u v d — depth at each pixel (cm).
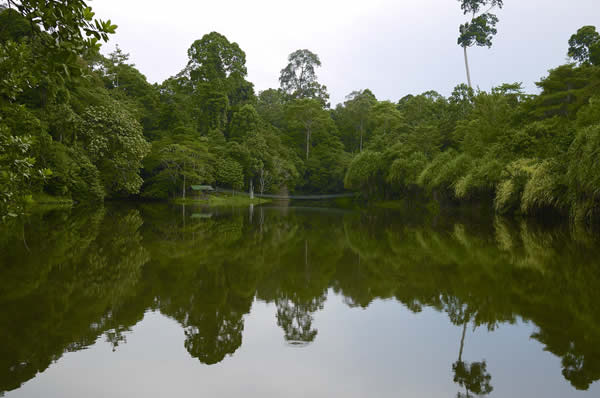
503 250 1016
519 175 1867
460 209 2781
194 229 1552
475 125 3016
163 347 426
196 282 710
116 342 436
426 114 5894
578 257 898
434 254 990
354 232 1525
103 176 3188
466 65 5650
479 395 321
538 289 638
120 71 5262
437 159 2986
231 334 467
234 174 5012
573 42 4269
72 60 304
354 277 762
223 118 6216
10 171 414
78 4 297
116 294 619
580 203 1431
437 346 428
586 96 2542
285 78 8750
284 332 475
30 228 1379
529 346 420
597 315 510
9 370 365
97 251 972
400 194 4097
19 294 602
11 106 425
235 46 7338
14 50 364
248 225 1792
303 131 6950
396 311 553
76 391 328
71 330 467
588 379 346
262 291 663
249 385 344
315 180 6228
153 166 4378
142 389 334
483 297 605
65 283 670
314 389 337
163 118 5212
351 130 7112
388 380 353
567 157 1552
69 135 2911
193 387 339
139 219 1952
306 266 866
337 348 427
